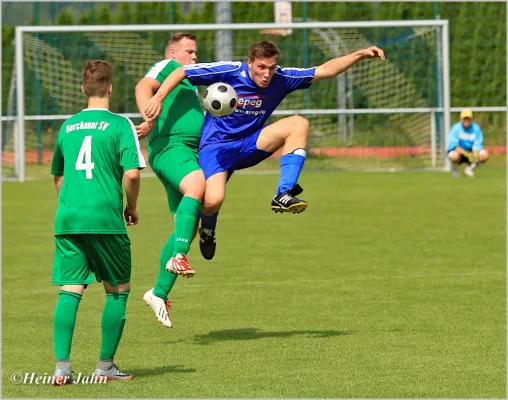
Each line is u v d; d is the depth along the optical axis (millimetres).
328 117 68000
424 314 21500
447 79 63062
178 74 19156
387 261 29250
